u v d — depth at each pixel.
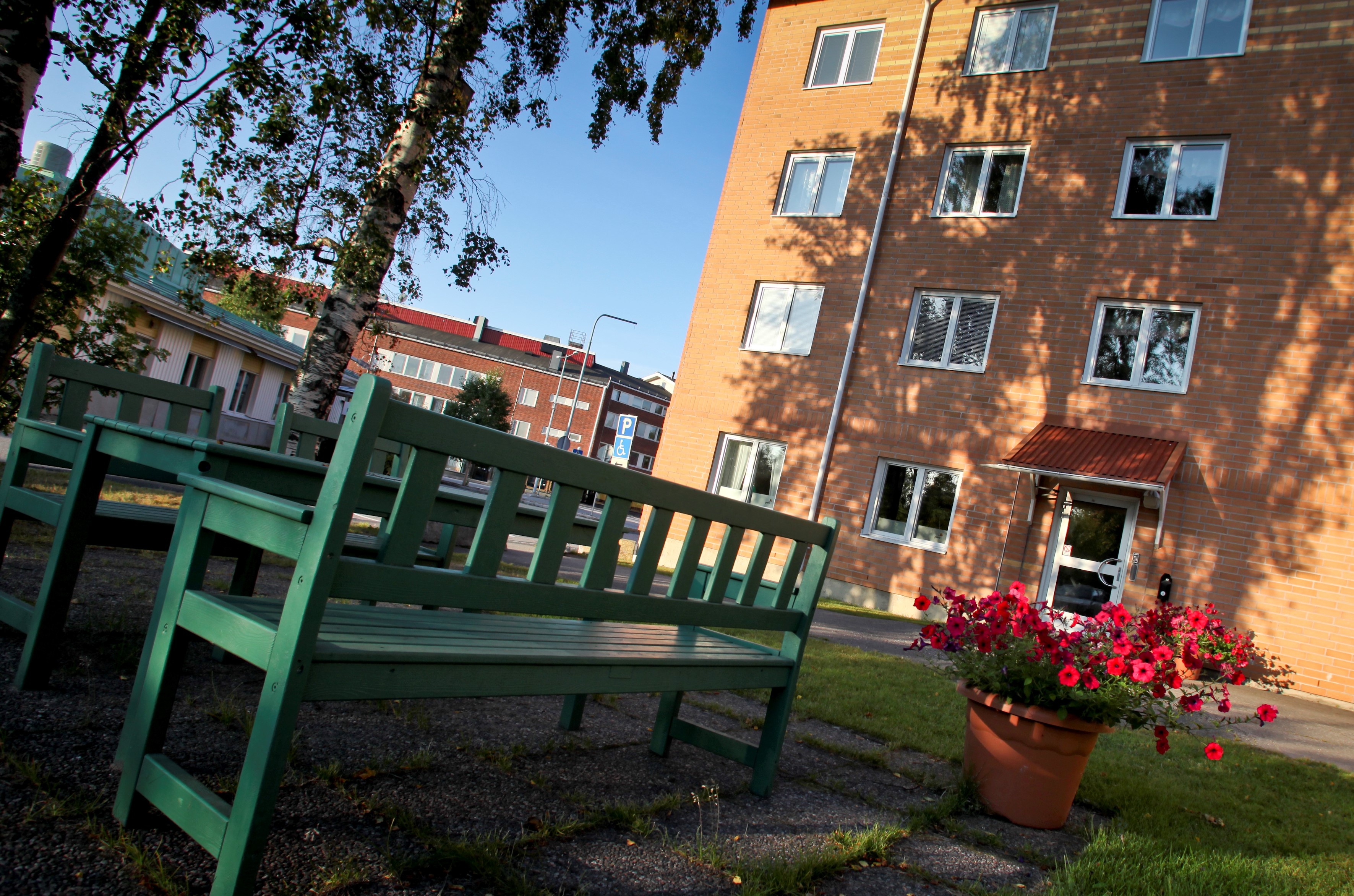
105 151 6.15
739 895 2.12
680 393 15.38
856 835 2.74
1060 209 12.54
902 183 13.99
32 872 1.60
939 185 13.75
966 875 2.61
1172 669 3.36
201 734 2.50
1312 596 9.98
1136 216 11.95
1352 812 4.33
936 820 3.12
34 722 2.33
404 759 2.66
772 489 14.41
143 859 1.70
